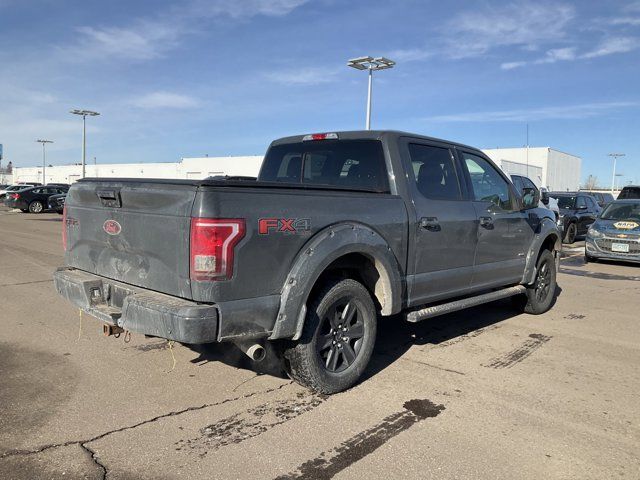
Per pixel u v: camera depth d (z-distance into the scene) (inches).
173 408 154.6
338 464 125.6
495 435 141.0
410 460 127.9
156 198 142.6
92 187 165.5
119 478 118.6
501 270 235.5
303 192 153.6
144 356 198.1
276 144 228.7
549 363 199.5
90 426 142.6
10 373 179.9
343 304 166.9
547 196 655.1
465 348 216.7
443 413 153.9
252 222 138.6
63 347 207.5
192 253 133.5
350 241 159.5
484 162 233.6
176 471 121.9
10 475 118.7
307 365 157.1
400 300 181.5
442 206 199.3
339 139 203.8
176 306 134.2
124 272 158.1
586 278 416.8
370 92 1127.6
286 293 146.3
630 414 155.2
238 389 169.3
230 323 136.7
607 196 1197.7
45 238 607.2
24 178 4119.1
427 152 203.2
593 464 127.6
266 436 138.6
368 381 178.4
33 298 288.0
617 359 205.5
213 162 2331.4
